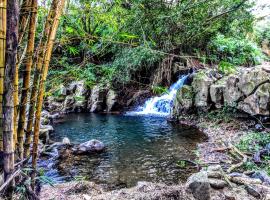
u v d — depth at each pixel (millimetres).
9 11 1104
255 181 3043
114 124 7836
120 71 8492
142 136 6402
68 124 7914
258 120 5988
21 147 1487
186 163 4562
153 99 9781
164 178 3945
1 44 1099
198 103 7582
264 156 4445
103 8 2186
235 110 6641
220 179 2914
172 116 8227
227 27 7543
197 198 2516
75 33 1832
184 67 8953
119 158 4852
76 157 4848
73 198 2621
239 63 9430
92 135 6578
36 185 1635
